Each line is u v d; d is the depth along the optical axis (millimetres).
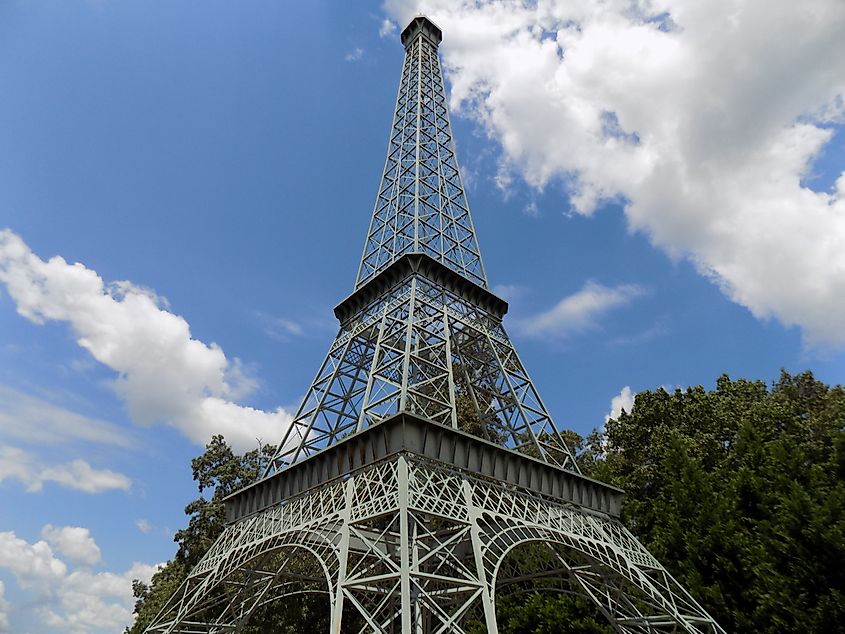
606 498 48625
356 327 52625
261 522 44344
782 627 46219
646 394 85938
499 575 54062
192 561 72062
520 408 46938
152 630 46469
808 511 47969
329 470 40250
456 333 54625
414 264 51875
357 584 33531
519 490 40969
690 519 57625
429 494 34156
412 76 80312
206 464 80500
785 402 74438
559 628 55906
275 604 68312
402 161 68375
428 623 36719
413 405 48094
